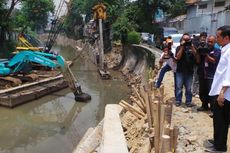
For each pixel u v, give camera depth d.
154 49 26.53
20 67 20.41
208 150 6.08
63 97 20.06
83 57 47.44
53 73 23.88
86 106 18.19
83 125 14.71
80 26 71.62
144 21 38.84
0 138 12.91
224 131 5.80
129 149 7.44
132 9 39.34
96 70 33.12
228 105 5.48
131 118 9.31
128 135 8.41
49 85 20.81
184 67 8.65
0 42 34.81
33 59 20.00
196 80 10.21
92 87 23.77
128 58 31.19
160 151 5.02
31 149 11.68
